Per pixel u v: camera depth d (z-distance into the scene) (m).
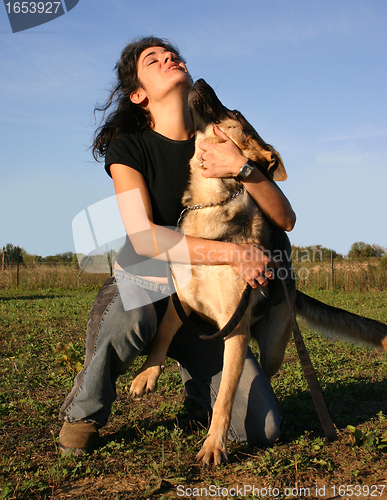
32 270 15.65
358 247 17.81
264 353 2.80
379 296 10.70
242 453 2.04
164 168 2.35
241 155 2.17
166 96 2.28
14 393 3.03
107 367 2.10
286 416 2.60
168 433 2.24
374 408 2.71
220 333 2.07
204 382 2.40
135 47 2.40
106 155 2.35
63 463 1.89
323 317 2.99
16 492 1.65
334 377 3.47
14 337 5.20
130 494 1.64
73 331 5.81
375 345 2.91
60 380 3.31
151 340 2.34
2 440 2.17
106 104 2.54
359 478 1.74
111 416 2.60
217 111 2.39
